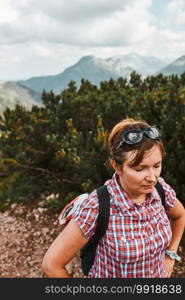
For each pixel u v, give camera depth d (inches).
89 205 55.7
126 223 55.5
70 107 252.4
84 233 55.6
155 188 62.9
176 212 68.7
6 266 182.7
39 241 199.3
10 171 252.7
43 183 247.9
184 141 162.6
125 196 55.3
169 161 156.3
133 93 265.4
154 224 57.6
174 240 72.9
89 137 201.6
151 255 57.1
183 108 175.6
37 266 178.4
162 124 175.9
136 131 51.0
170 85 242.4
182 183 161.0
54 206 212.8
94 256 60.3
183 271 146.6
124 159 51.8
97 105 251.1
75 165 187.9
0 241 206.4
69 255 56.4
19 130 253.8
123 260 56.3
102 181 186.2
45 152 229.3
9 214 235.0
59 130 251.6
